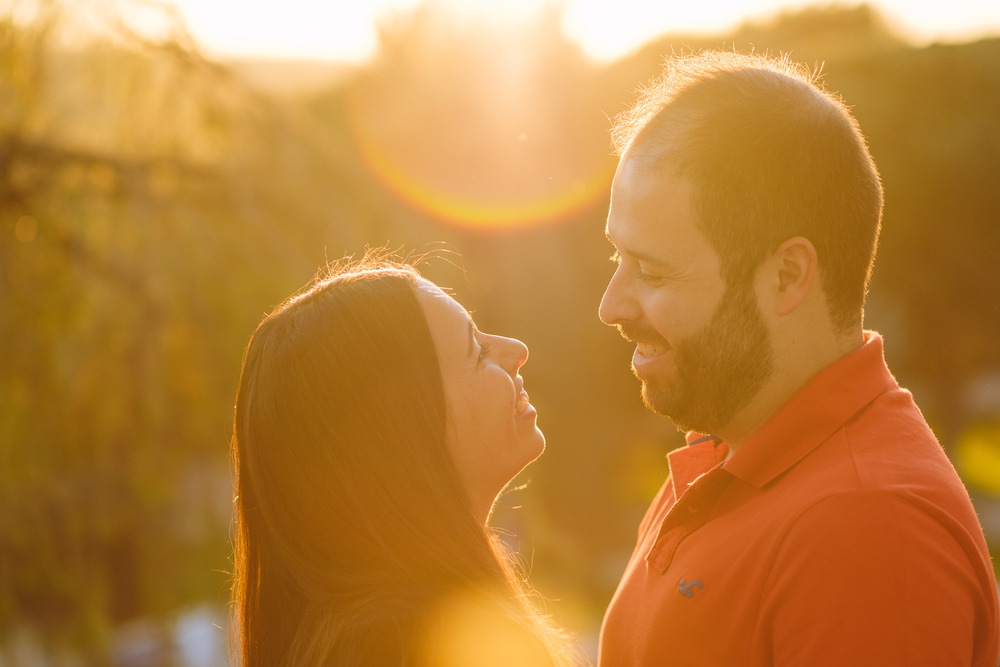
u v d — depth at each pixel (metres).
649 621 1.34
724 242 1.27
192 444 4.58
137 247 4.46
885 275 13.22
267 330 1.42
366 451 1.33
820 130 1.26
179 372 4.54
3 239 4.14
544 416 9.84
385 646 1.20
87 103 4.37
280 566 1.38
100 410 4.33
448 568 1.31
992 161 11.97
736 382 1.30
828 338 1.29
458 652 1.22
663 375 1.36
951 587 1.07
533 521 7.01
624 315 1.37
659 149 1.30
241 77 4.84
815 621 1.09
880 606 1.06
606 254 9.87
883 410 1.25
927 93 11.92
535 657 1.26
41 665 4.00
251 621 1.43
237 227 4.69
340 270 1.63
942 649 1.04
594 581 9.04
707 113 1.28
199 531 4.59
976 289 12.97
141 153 4.48
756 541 1.21
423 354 1.38
